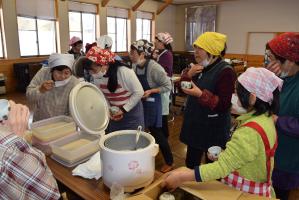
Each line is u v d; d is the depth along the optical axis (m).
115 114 1.89
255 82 0.97
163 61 3.43
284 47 1.26
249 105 0.99
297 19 8.82
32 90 1.87
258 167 0.99
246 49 10.05
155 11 10.55
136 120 2.07
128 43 9.80
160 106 2.61
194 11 10.99
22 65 6.60
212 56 1.74
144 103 2.53
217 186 0.97
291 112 1.28
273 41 1.33
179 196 0.94
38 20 7.11
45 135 1.35
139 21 10.16
